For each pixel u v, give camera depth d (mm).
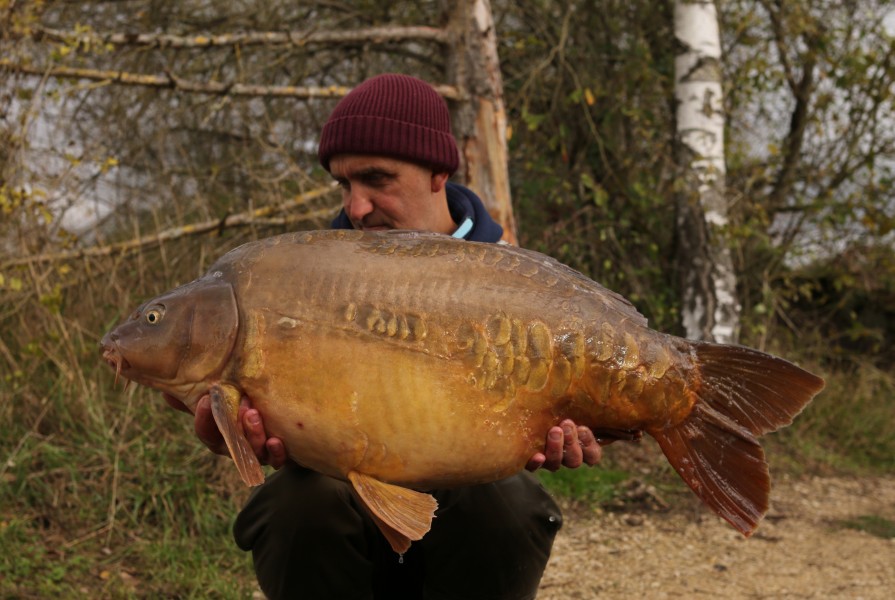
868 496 5254
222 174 6305
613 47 7223
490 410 1795
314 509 2197
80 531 3625
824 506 4984
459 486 1861
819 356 7070
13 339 4621
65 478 3871
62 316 4527
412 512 1760
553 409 1829
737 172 7336
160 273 5160
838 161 7609
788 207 7648
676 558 4023
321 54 7004
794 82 7836
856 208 7414
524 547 2312
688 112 6289
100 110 6078
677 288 6426
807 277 7676
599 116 7000
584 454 1869
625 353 1820
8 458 3875
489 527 2264
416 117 2266
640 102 7031
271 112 6695
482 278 1824
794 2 7520
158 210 5645
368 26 7121
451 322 1789
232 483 4016
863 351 7730
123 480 3912
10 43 4504
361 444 1780
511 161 7082
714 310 6066
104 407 4234
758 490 1814
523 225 6844
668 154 6789
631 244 6762
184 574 3361
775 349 6832
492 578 2314
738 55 7742
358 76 7059
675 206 6371
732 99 7578
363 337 1775
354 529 2232
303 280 1811
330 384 1771
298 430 1792
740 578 3816
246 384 1800
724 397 1855
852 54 7422
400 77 2307
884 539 4445
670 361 1842
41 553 3381
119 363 1848
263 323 1796
